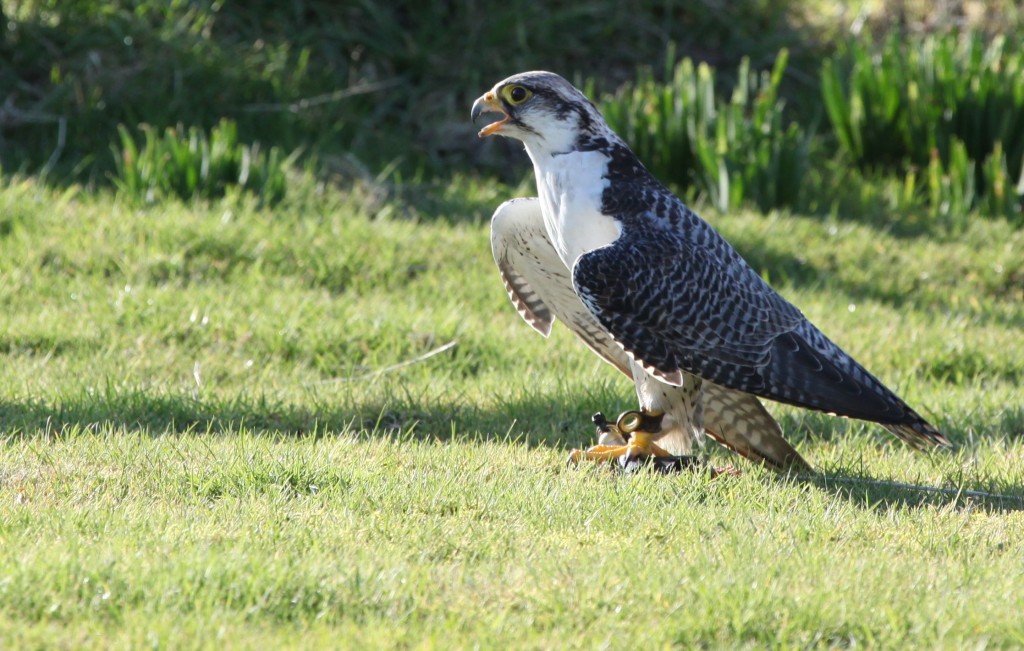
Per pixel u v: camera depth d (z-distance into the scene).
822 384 8.24
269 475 8.03
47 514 7.12
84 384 10.32
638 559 6.79
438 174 17.75
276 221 15.02
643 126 17.12
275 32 19.14
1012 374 12.22
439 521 7.39
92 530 6.96
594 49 19.78
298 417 10.11
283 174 15.65
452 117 18.48
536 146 8.75
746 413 8.80
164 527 7.06
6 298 12.69
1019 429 10.44
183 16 18.73
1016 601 6.40
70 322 12.09
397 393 10.73
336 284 13.88
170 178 15.60
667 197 8.64
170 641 5.57
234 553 6.46
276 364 11.54
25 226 14.38
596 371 11.49
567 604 6.21
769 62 20.02
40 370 10.83
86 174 16.52
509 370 11.69
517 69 19.11
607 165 8.65
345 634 5.75
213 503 7.68
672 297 8.28
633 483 8.22
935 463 9.36
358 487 7.88
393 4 19.77
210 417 9.91
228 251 14.18
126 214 14.94
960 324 13.44
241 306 12.71
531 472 8.59
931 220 16.67
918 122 17.75
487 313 13.20
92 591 6.05
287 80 18.28
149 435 9.24
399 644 5.74
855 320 13.42
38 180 15.88
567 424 10.16
